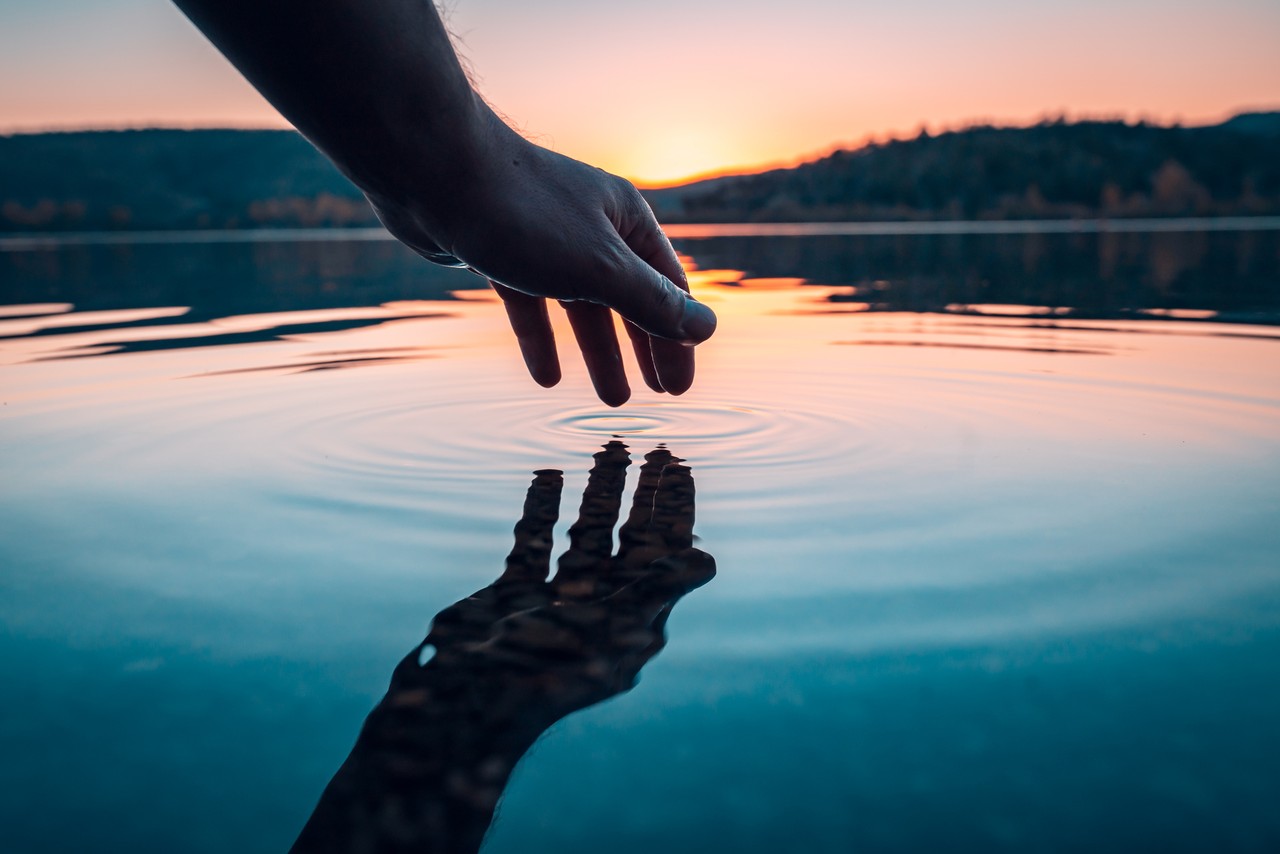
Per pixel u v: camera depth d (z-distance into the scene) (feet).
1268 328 10.05
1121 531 3.51
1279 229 46.57
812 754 2.03
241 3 2.81
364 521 3.75
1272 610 2.78
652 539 3.50
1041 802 1.85
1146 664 2.44
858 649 2.55
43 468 4.62
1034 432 5.21
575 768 1.99
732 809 1.84
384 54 3.02
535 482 4.29
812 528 3.60
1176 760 1.99
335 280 22.04
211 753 2.06
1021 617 2.75
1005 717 2.18
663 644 2.60
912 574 3.10
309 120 3.21
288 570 3.22
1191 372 7.12
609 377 4.78
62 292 17.94
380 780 1.95
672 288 3.94
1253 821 1.78
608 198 3.92
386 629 2.72
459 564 3.26
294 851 1.72
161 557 3.36
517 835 1.76
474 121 3.40
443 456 4.79
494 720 2.19
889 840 1.74
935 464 4.53
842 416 5.71
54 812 1.84
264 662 2.52
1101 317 11.54
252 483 4.31
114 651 2.60
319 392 6.65
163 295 17.38
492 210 3.57
